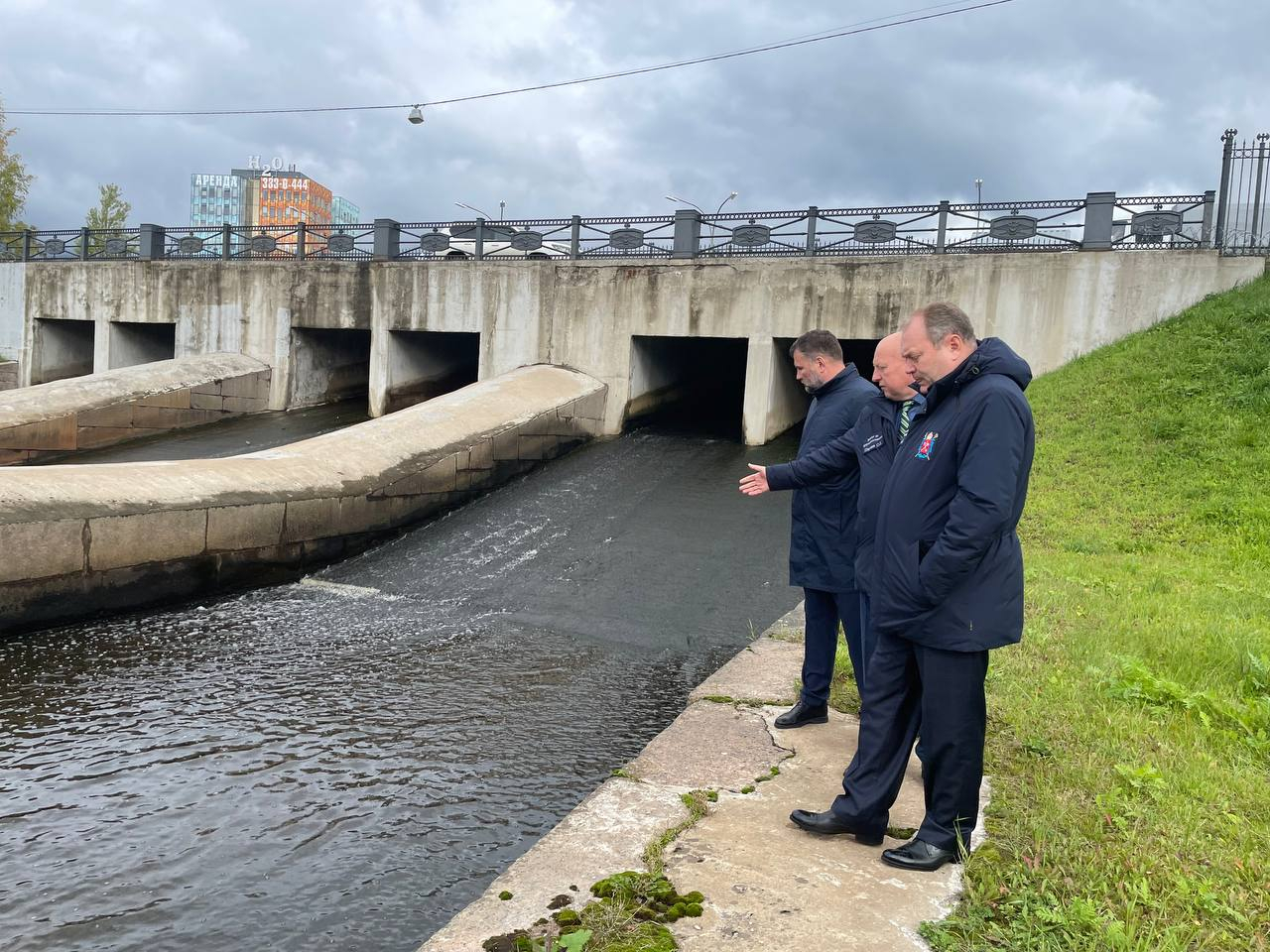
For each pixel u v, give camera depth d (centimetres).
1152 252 1466
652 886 320
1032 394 1436
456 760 596
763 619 961
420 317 2077
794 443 1766
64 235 2772
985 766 432
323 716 674
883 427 404
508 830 498
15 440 1717
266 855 467
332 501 1173
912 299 1608
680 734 495
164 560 972
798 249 1736
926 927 295
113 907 417
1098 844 349
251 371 2233
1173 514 1073
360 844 480
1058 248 1544
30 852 467
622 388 1850
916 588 329
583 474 1573
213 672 773
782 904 311
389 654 841
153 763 584
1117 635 655
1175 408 1280
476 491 1454
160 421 2002
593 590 1059
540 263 1925
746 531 1266
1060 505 1142
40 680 739
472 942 289
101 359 2591
